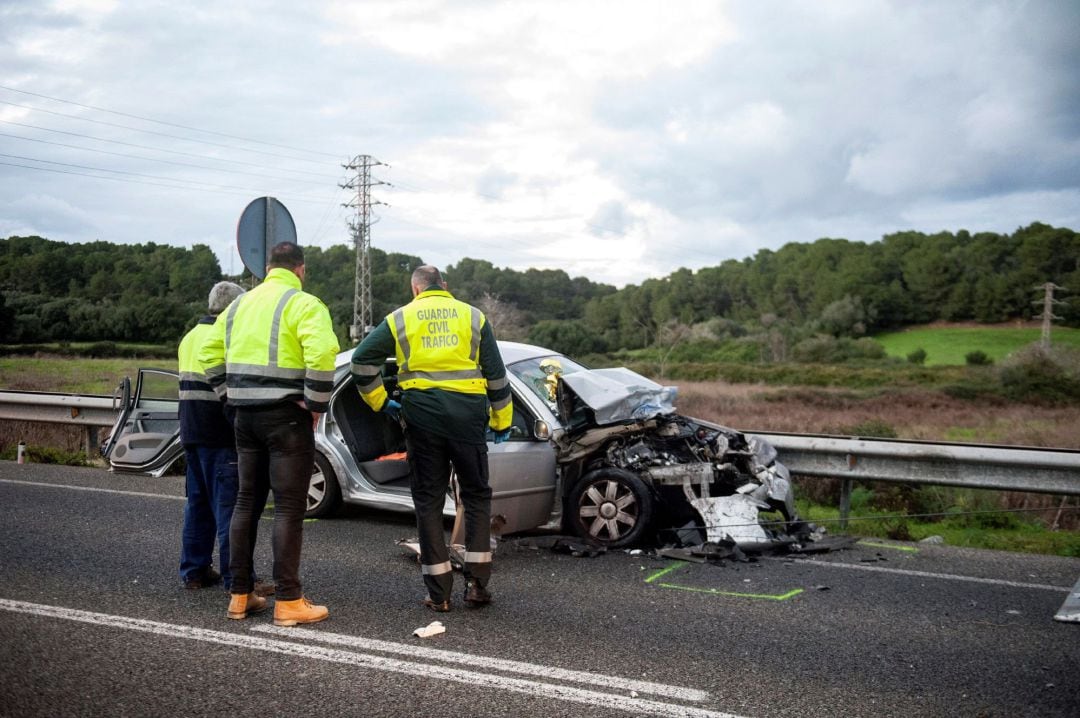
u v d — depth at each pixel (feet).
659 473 21.29
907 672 12.99
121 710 11.14
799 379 188.03
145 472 29.91
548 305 430.61
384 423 25.99
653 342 359.46
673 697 11.86
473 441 15.87
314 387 14.38
